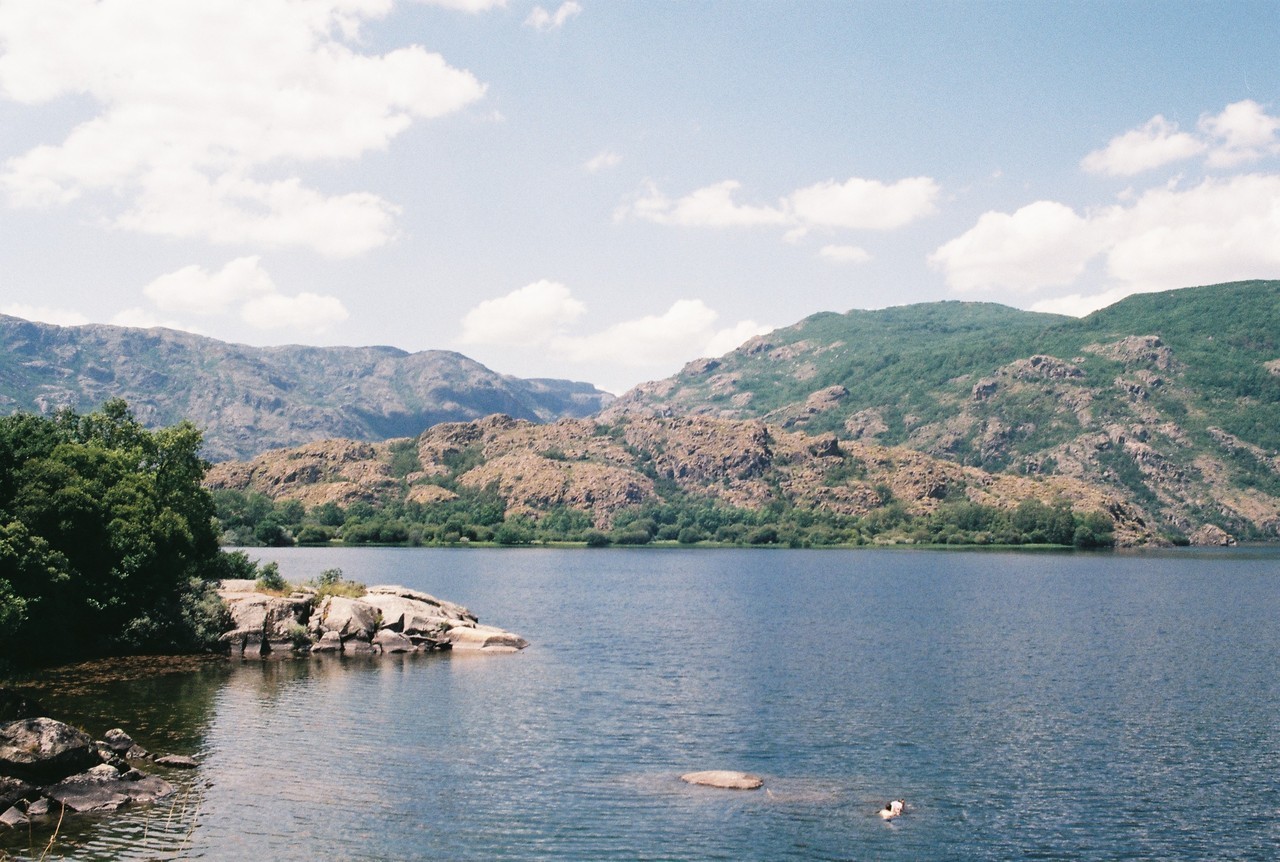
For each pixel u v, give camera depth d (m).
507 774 54.12
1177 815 48.94
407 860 41.53
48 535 86.44
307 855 41.72
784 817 47.81
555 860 41.94
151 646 94.19
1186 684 84.69
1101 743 62.88
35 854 40.62
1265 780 54.81
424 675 85.00
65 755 47.72
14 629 72.06
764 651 105.44
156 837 43.09
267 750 57.72
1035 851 44.12
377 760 56.34
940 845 44.56
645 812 48.16
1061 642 114.00
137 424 116.81
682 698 76.81
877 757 59.06
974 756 59.41
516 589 198.75
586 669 90.81
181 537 100.06
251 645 96.12
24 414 99.38
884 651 105.81
